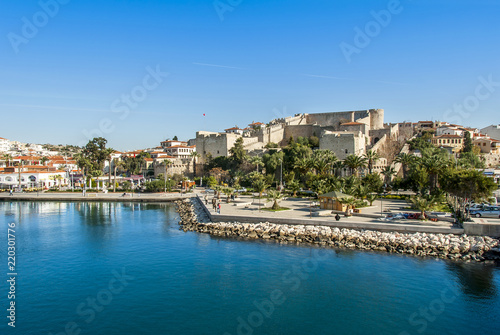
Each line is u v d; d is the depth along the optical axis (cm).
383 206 6762
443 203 6366
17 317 2877
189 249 4662
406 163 10081
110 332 2664
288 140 15838
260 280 3562
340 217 5672
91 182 13575
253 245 4781
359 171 11225
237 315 2897
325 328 2708
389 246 4456
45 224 6588
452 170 6178
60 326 2750
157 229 6041
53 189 12362
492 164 13125
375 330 2677
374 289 3328
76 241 5197
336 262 4022
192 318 2859
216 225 5734
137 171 17388
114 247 4831
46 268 3997
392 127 14762
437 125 16962
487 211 5312
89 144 15138
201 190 12319
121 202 10038
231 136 15125
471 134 15462
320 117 16775
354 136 11900
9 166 15712
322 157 10038
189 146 19750
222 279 3600
